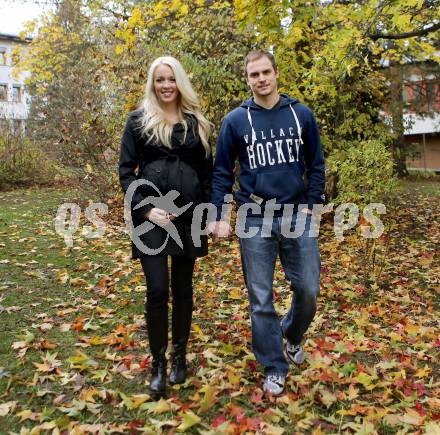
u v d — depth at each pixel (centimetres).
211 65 679
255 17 501
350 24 511
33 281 486
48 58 1428
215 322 384
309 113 284
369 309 421
